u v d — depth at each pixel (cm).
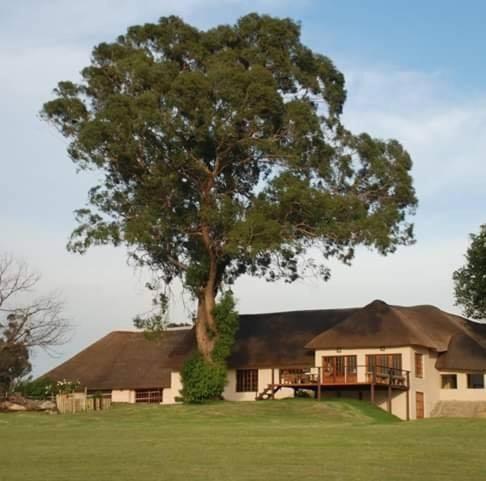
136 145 5166
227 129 5159
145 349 7300
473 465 2869
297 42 5569
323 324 6850
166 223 5369
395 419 5344
